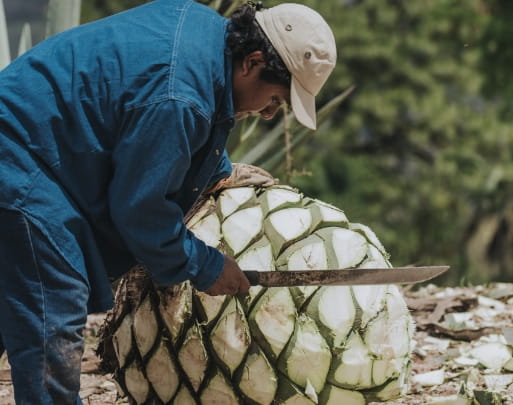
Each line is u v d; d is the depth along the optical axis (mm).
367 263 4691
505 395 5422
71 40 4074
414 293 8148
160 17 4051
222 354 4535
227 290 4285
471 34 27781
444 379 5742
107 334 4957
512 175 26969
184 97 3857
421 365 6051
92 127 3965
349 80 27938
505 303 7586
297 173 8211
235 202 4742
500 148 28484
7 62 7695
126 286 4742
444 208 28438
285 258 4621
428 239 28344
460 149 27969
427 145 29375
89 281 4152
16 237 3959
